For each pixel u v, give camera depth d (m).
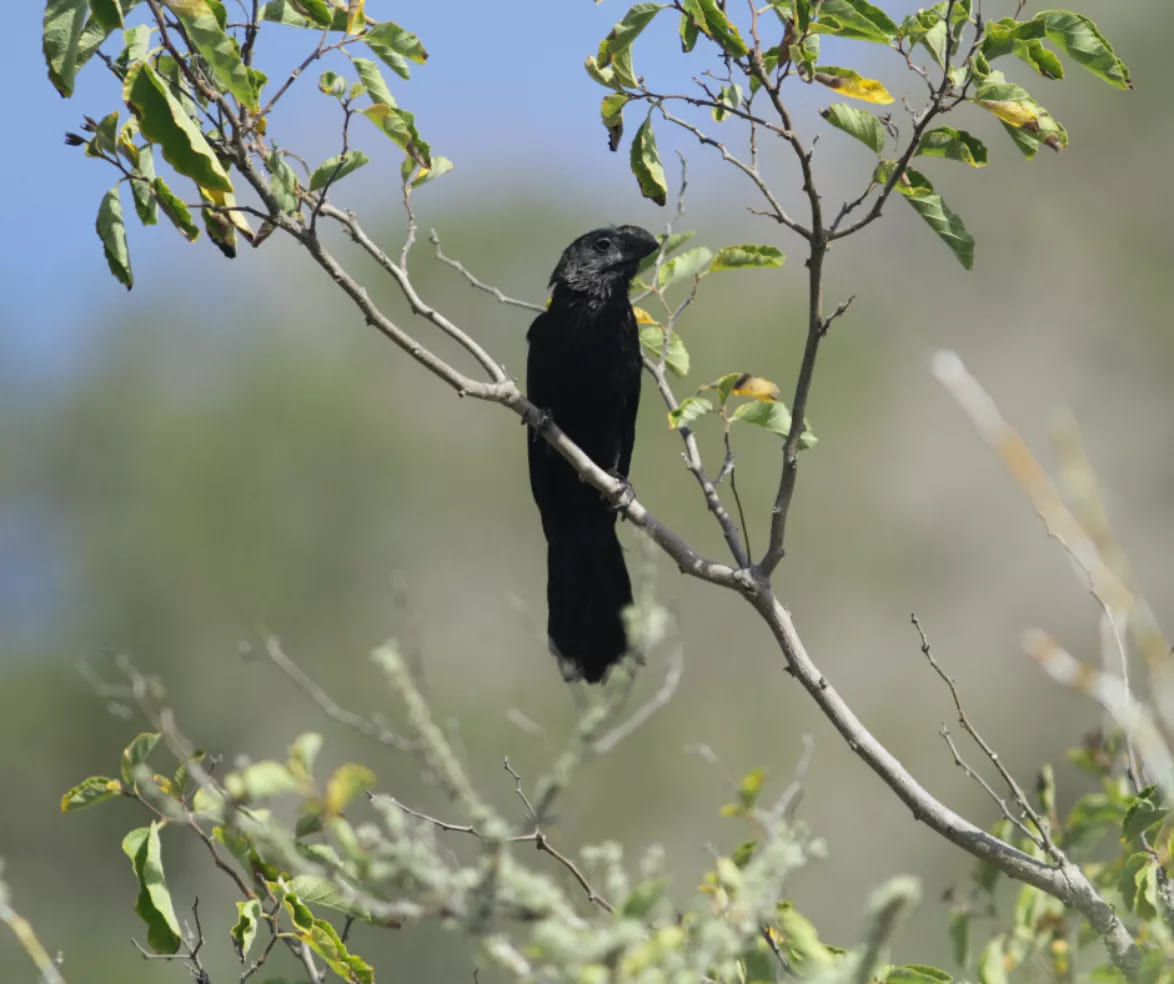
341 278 5.56
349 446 21.33
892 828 16.17
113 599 20.92
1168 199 23.00
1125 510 21.55
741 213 22.41
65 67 4.38
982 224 23.53
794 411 5.10
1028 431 22.22
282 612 20.61
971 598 20.31
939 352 3.16
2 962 17.19
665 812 16.48
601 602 7.54
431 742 3.07
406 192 5.79
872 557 20.16
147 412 22.16
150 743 4.28
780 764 17.45
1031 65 4.89
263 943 12.36
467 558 21.16
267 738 19.91
